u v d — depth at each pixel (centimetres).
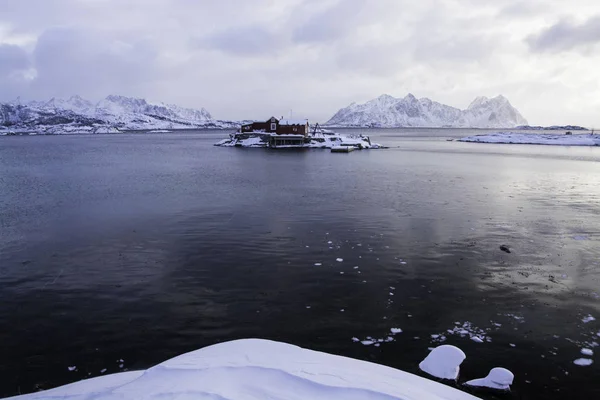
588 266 1625
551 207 2748
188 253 1789
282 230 2139
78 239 2005
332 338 1109
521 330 1146
